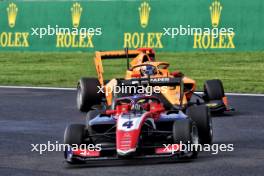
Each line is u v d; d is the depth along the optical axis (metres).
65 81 80.44
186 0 91.56
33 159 37.84
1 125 50.03
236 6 89.69
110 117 37.84
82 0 97.19
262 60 89.19
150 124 36.44
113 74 86.19
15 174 34.19
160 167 34.53
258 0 88.88
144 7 93.50
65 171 34.62
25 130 47.69
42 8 100.06
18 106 59.72
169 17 92.50
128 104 37.78
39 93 68.56
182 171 33.50
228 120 49.69
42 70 90.50
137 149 34.44
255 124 47.97
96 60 57.75
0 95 67.50
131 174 33.28
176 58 92.69
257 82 74.88
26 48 101.56
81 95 55.34
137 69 50.91
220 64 88.25
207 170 33.62
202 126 39.38
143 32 93.81
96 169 34.84
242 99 61.34
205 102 51.31
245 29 89.62
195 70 85.19
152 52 56.41
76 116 53.66
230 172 33.16
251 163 35.19
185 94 49.16
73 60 97.75
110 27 95.69
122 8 94.75
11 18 102.25
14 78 83.88
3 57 102.69
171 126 38.97
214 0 90.44
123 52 57.09
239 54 93.19
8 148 41.25
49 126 49.25
